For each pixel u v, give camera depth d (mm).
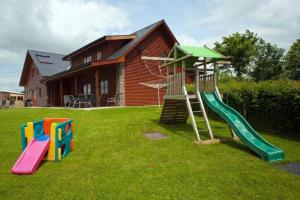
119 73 17047
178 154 5684
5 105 32406
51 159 5270
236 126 6477
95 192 3709
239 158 5383
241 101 9570
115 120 10906
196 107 12719
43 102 29641
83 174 4457
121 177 4285
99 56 20312
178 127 9383
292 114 7430
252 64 30266
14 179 4258
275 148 5551
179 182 4055
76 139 7414
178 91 8266
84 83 22516
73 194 3654
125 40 19656
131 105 17375
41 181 4160
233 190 3756
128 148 6262
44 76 28156
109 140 7203
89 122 10539
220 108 7297
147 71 18422
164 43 19625
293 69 27188
